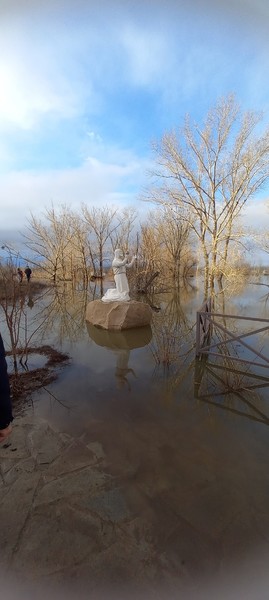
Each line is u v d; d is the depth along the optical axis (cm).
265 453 309
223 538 211
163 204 1894
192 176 1797
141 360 618
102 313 914
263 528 219
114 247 2752
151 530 217
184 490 255
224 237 1825
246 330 872
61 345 741
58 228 2698
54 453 305
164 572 189
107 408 406
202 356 623
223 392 459
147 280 1962
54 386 480
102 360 618
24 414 387
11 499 244
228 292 1912
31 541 208
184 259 2594
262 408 409
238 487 259
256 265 3020
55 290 1988
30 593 178
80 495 248
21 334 863
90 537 211
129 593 178
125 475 273
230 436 340
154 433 345
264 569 190
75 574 187
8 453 305
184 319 1105
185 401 429
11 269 527
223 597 175
